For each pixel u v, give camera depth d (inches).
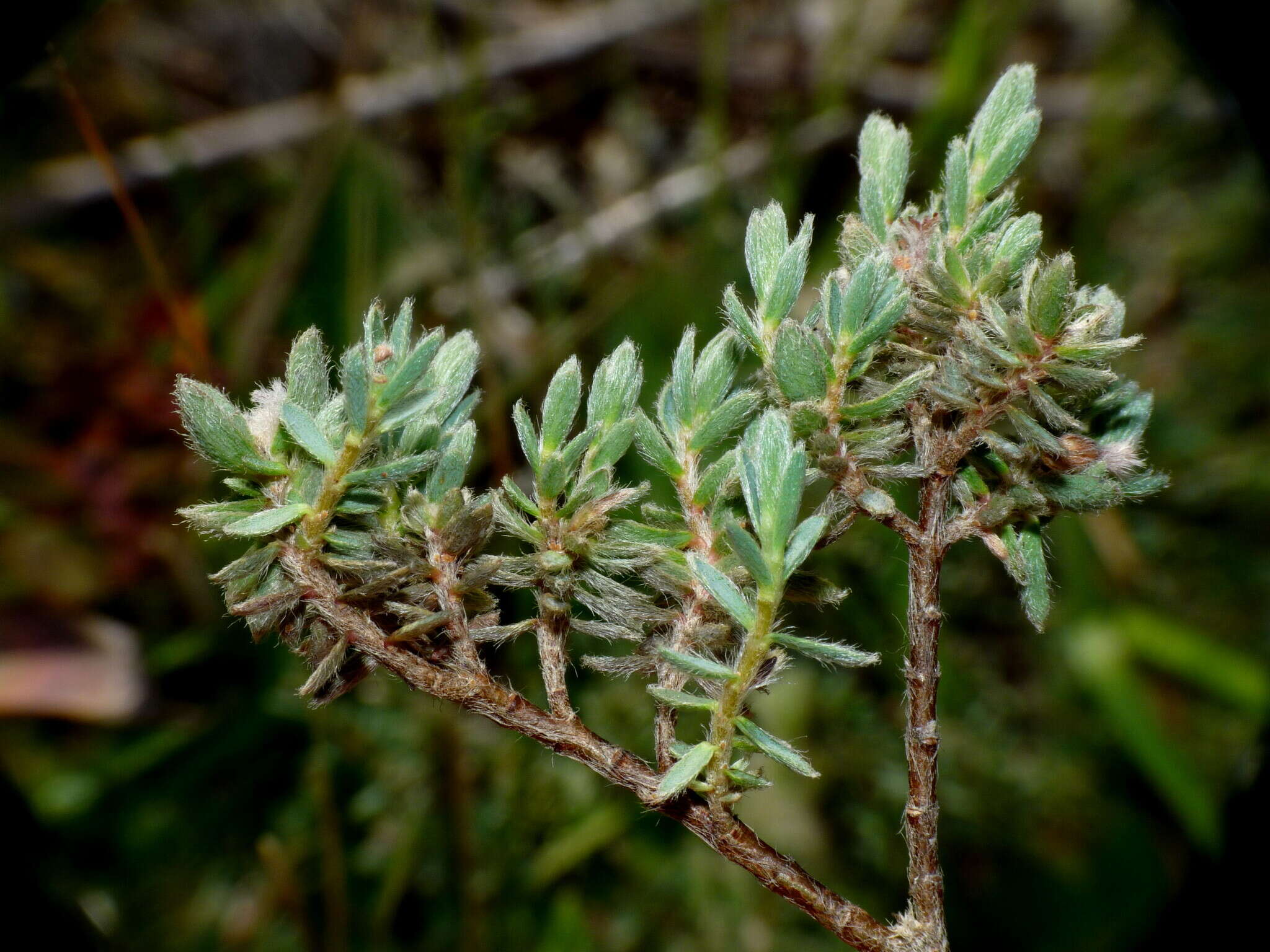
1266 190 12.2
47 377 10.4
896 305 3.5
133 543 9.9
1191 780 9.0
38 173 11.8
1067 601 10.0
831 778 9.0
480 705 3.7
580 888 8.7
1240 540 10.9
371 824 8.7
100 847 8.6
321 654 3.6
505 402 10.1
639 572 3.7
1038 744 9.7
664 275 10.6
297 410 3.4
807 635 9.2
